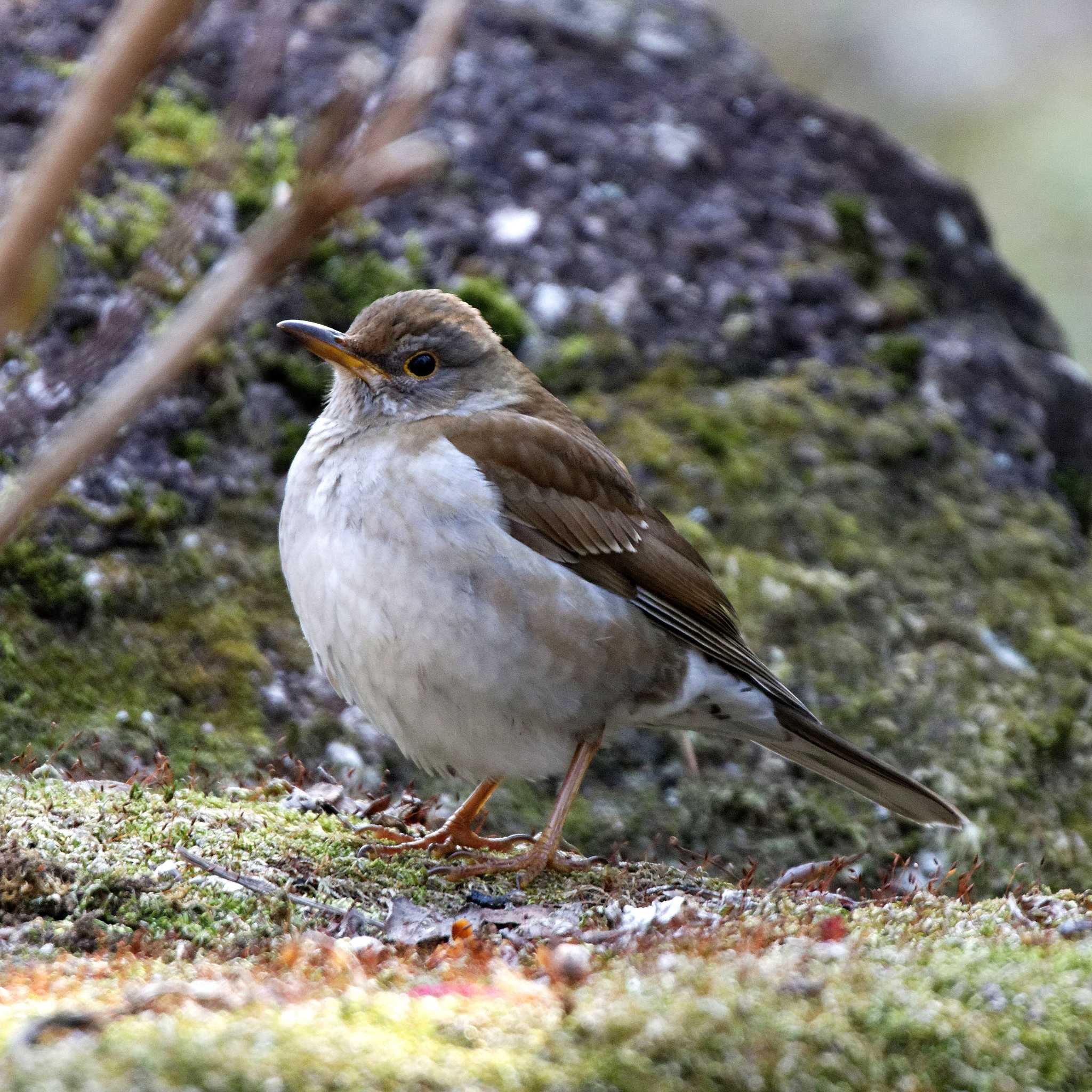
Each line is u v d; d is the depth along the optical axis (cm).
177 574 1048
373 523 767
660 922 659
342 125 288
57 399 358
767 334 1334
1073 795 1130
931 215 1498
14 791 764
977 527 1273
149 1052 452
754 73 1622
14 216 264
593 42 1532
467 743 795
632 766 1060
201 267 1163
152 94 1279
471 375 853
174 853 709
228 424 1130
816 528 1216
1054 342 1509
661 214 1388
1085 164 1981
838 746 877
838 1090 490
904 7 2086
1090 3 2100
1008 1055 516
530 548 809
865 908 695
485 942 664
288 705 1012
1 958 596
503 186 1359
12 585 986
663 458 1218
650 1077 481
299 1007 510
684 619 848
